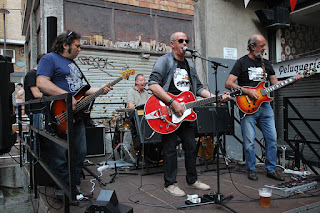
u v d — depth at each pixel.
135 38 5.54
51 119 2.26
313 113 6.23
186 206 2.34
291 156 4.84
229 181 3.24
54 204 2.49
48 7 4.68
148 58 5.71
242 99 3.26
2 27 14.21
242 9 6.57
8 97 2.87
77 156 2.54
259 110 3.33
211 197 2.48
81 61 5.03
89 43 5.08
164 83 2.71
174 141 2.74
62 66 2.42
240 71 3.38
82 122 2.56
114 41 5.30
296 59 6.02
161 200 2.56
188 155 2.83
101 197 1.96
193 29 6.22
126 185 3.10
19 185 4.27
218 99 2.67
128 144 4.89
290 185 2.89
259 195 2.56
